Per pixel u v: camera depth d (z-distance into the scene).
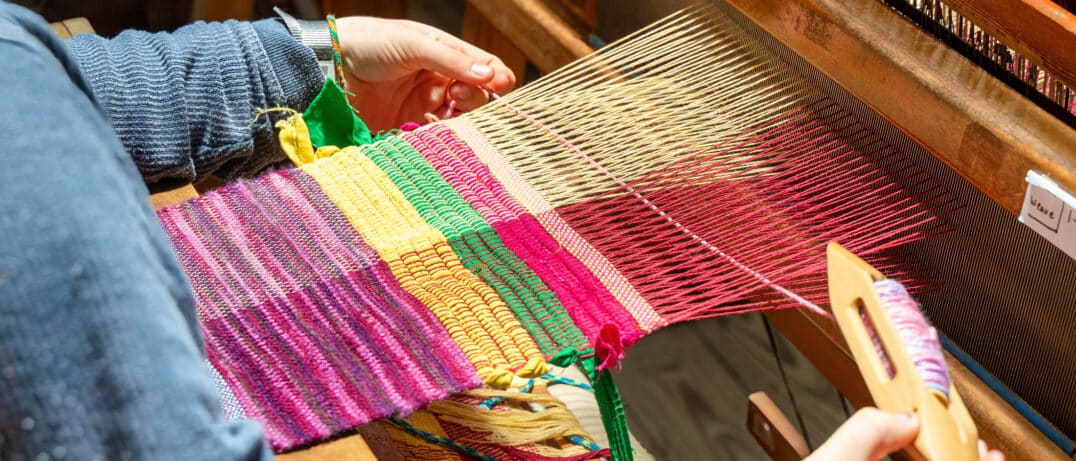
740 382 1.52
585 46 1.33
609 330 0.77
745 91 1.12
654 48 1.17
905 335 0.59
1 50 0.46
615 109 1.09
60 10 1.91
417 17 2.05
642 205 0.97
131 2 1.96
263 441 0.48
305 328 0.80
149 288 0.45
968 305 0.98
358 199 0.93
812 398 1.50
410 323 0.80
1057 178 0.72
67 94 0.47
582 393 1.13
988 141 0.77
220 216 0.91
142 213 0.49
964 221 0.94
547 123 1.07
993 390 0.95
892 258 1.02
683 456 1.41
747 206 0.98
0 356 0.42
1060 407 0.91
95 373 0.43
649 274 0.88
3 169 0.43
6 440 0.43
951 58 0.83
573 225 0.94
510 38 1.44
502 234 0.92
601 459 0.97
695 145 1.04
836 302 0.63
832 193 0.98
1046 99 0.84
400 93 1.20
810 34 0.93
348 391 0.74
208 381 0.47
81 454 0.43
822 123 1.07
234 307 0.81
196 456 0.44
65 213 0.44
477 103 1.18
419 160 0.99
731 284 0.88
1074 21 0.71
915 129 0.84
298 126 0.99
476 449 0.93
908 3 0.93
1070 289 0.86
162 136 0.94
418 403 0.73
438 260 0.87
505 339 0.79
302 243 0.88
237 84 1.00
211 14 1.86
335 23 1.09
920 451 0.55
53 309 0.43
